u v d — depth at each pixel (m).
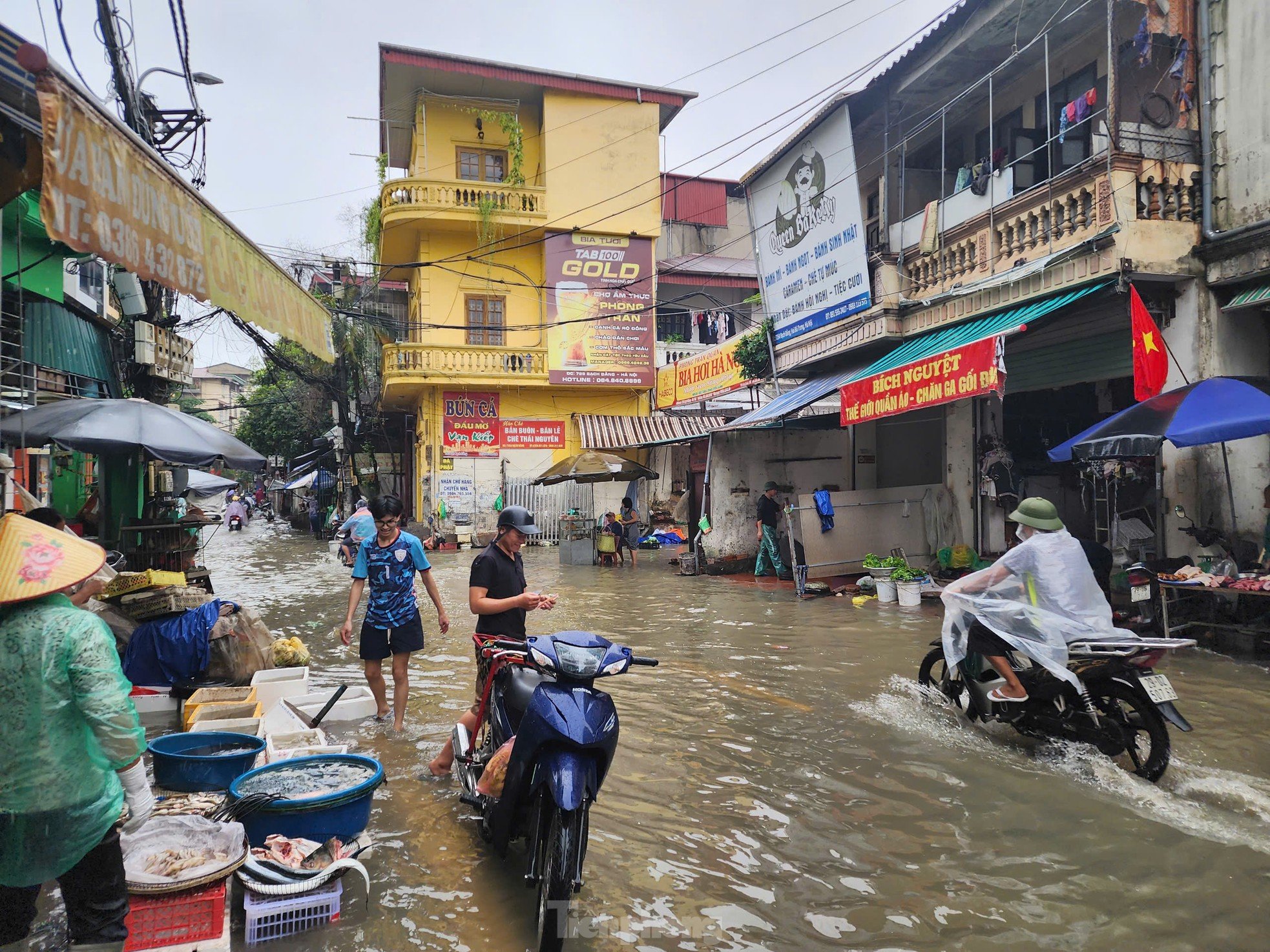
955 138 13.49
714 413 22.16
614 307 23.25
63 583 2.57
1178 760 4.89
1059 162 11.15
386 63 21.09
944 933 3.11
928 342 11.03
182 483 13.91
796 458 15.51
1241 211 8.35
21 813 2.46
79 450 7.42
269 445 40.47
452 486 22.98
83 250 2.95
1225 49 8.51
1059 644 4.81
